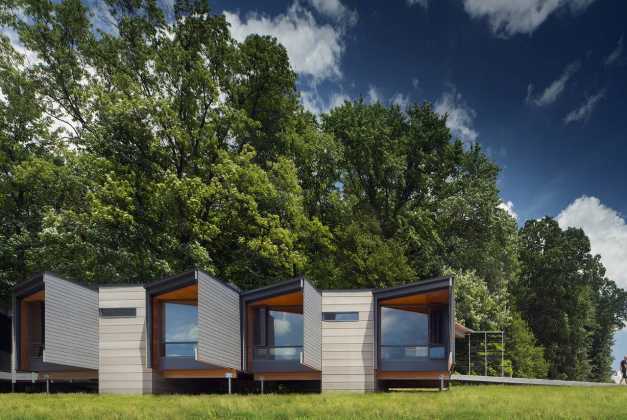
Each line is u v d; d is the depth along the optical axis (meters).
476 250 40.75
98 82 31.09
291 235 30.56
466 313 37.97
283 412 13.44
